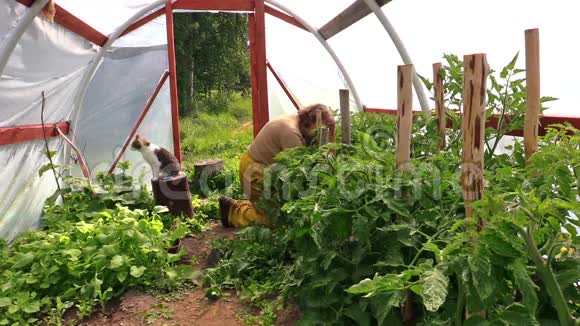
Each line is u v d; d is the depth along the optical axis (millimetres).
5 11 3693
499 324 1600
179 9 6523
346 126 3066
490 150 2863
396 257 2104
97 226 4094
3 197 4371
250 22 7016
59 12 4516
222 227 5074
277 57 7348
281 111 7844
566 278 1574
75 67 5414
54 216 4816
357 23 5512
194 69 19078
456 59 3021
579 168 1680
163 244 3889
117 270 3520
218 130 14055
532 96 2311
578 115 3143
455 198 2115
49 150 5199
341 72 6664
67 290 3389
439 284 1328
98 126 6477
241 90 23688
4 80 4082
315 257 2453
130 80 6531
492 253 1492
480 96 1727
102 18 5516
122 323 3104
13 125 4523
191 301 3352
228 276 3547
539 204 1397
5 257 3881
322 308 2574
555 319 1798
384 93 5941
